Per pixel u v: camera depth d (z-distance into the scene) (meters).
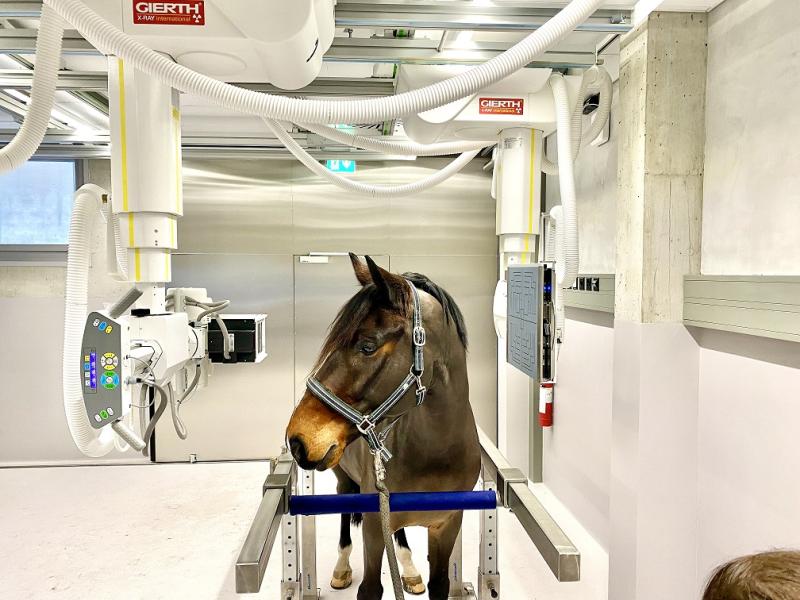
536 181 2.22
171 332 1.78
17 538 2.88
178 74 1.27
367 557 1.54
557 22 1.31
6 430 3.98
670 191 1.90
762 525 1.64
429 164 4.13
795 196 1.51
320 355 1.27
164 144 1.67
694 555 1.96
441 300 1.41
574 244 1.92
